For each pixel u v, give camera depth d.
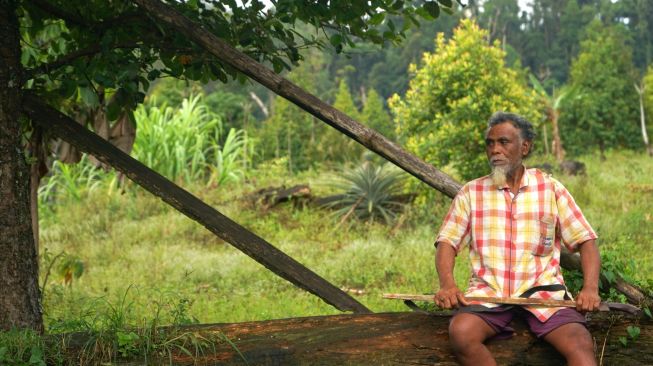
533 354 3.85
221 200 16.12
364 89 72.50
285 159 20.95
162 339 4.21
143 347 4.15
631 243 10.45
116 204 15.65
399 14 5.55
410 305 4.00
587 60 31.14
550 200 3.81
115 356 4.11
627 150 30.33
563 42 78.06
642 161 25.36
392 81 71.06
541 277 3.80
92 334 4.30
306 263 11.35
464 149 13.91
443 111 14.55
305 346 4.07
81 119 6.37
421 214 13.77
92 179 17.91
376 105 35.06
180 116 18.80
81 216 15.34
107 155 5.15
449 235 3.93
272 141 24.25
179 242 13.19
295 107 24.58
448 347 3.98
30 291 4.92
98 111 6.24
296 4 5.37
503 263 3.82
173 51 5.56
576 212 3.79
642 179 18.34
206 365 4.03
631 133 30.53
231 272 10.64
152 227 13.98
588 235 3.76
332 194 15.48
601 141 29.84
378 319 4.27
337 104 35.09
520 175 3.87
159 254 12.05
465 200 3.92
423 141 14.08
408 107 14.78
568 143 29.00
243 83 5.75
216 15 5.60
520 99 14.41
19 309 4.84
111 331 4.25
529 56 77.44
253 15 5.52
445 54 14.36
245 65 4.80
